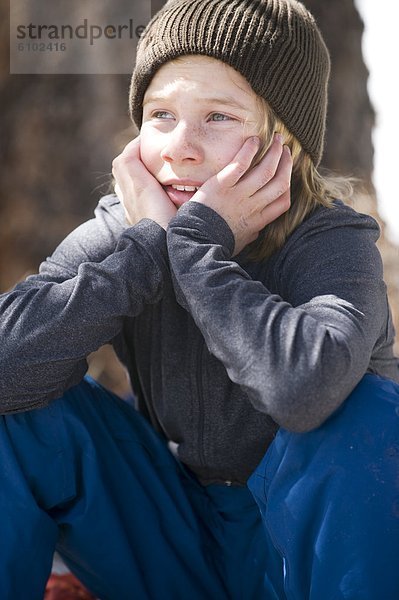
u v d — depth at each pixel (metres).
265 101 3.76
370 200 7.62
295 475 3.27
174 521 3.86
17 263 7.33
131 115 4.15
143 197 3.81
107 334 3.59
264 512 3.45
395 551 3.11
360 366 3.28
